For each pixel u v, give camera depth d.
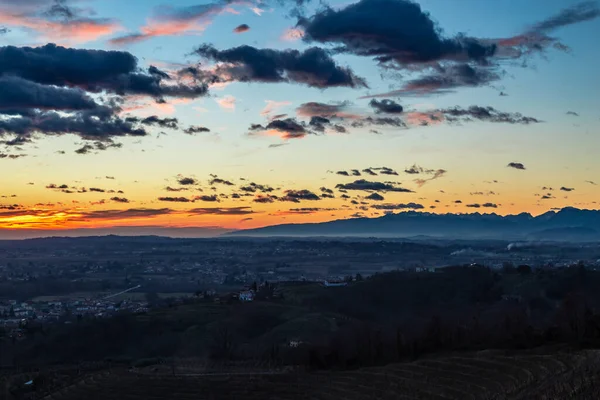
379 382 123.50
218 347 197.50
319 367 152.25
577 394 86.69
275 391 132.75
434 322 163.88
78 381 160.88
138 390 144.25
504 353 125.38
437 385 112.00
